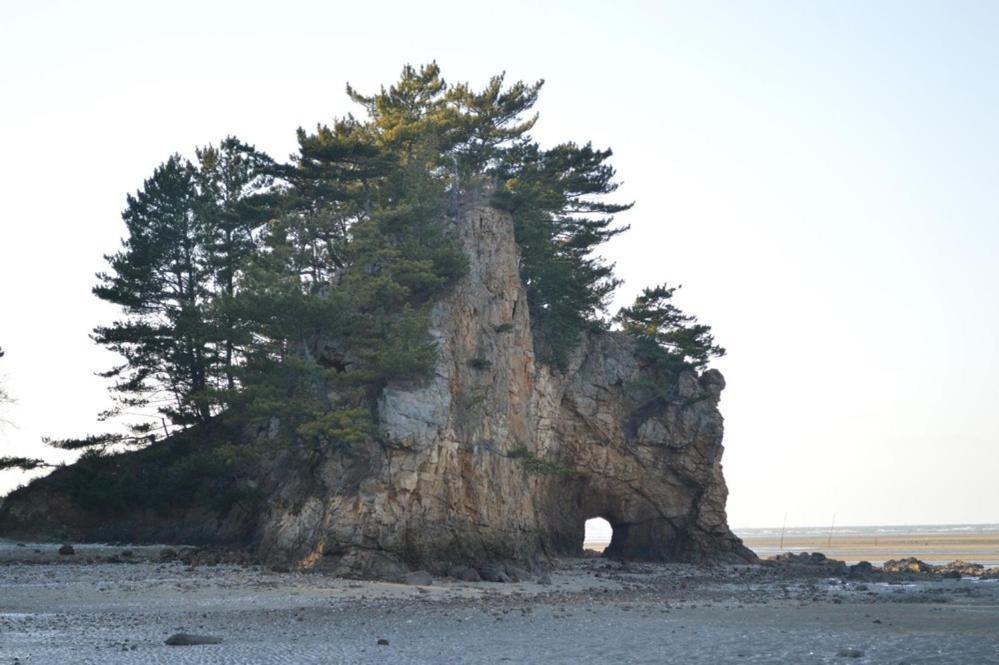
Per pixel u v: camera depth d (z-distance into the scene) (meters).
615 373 89.31
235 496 67.88
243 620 40.47
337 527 58.53
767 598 57.22
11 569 56.12
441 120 77.81
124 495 71.56
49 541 71.44
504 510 67.00
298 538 60.03
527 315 75.88
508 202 76.69
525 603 49.81
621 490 88.94
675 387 90.75
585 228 89.19
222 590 50.00
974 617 45.59
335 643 33.94
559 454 85.94
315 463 63.34
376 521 58.94
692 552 89.00
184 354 74.50
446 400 64.56
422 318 63.91
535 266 81.31
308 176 74.31
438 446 62.75
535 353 82.75
